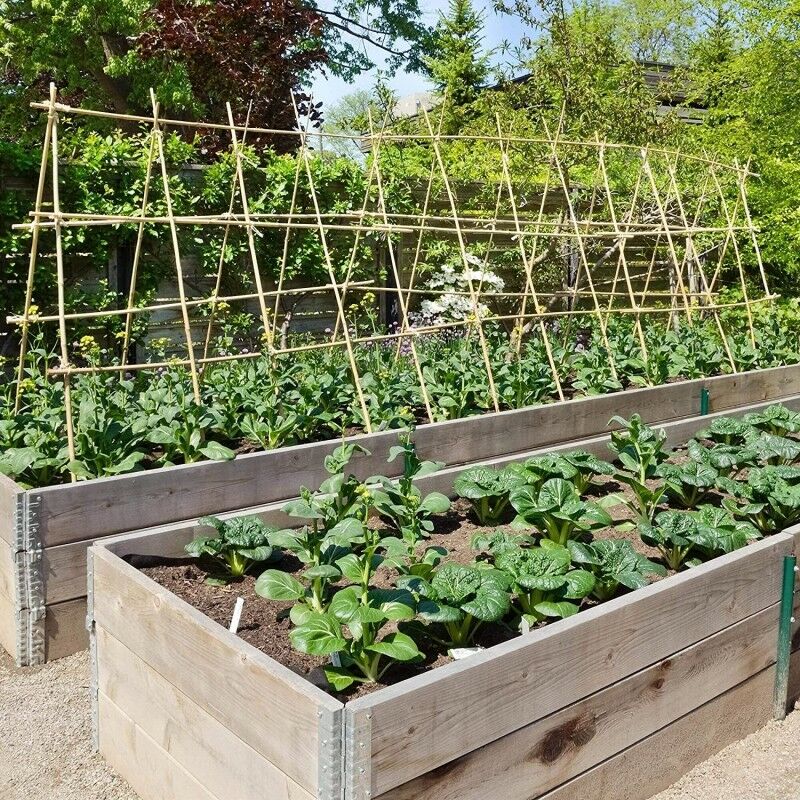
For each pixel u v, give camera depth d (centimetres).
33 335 809
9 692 364
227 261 943
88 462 450
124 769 309
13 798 298
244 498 452
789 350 892
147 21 1502
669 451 565
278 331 905
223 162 933
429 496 400
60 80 1808
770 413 566
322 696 218
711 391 717
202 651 259
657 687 294
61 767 316
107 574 310
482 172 1148
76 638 397
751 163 1127
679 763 310
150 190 877
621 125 1139
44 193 817
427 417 643
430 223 1096
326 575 289
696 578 304
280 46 1134
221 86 1151
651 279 1243
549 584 297
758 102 1127
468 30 2136
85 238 838
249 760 242
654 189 868
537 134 1129
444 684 228
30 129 1806
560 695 259
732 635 324
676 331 962
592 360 794
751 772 315
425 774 228
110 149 851
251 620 317
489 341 827
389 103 1130
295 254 985
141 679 293
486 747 242
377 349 750
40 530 379
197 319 952
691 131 1234
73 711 352
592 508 377
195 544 344
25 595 380
